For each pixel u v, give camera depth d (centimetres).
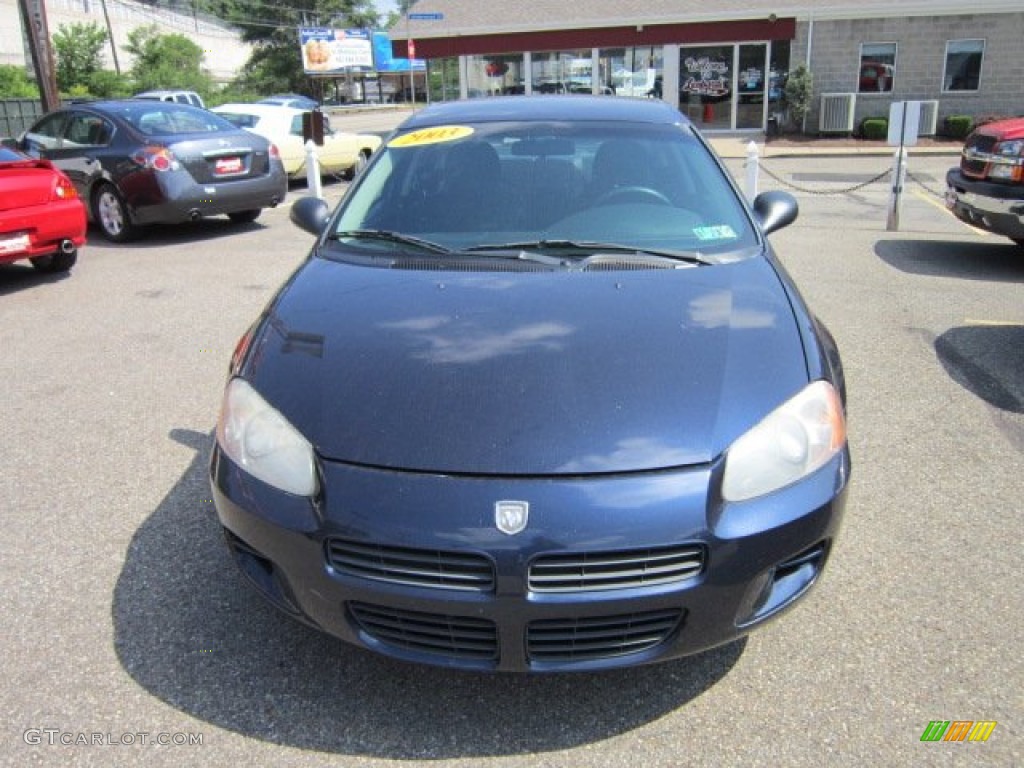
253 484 247
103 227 998
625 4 2398
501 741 243
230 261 877
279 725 249
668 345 265
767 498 234
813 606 299
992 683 260
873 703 253
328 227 369
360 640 240
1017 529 344
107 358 577
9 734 245
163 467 413
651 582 227
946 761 231
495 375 253
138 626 292
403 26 2462
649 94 2383
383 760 237
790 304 298
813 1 2169
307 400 254
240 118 1372
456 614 227
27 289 772
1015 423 446
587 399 244
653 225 347
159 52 5156
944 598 301
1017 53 2103
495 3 2538
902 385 501
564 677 267
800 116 2211
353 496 231
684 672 269
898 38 2155
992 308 659
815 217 1108
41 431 458
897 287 729
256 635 287
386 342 272
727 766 232
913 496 372
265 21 6944
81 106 1017
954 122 2114
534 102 432
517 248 333
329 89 7094
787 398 251
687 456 232
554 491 224
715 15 2227
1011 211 755
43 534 352
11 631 290
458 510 224
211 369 552
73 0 5562
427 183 375
